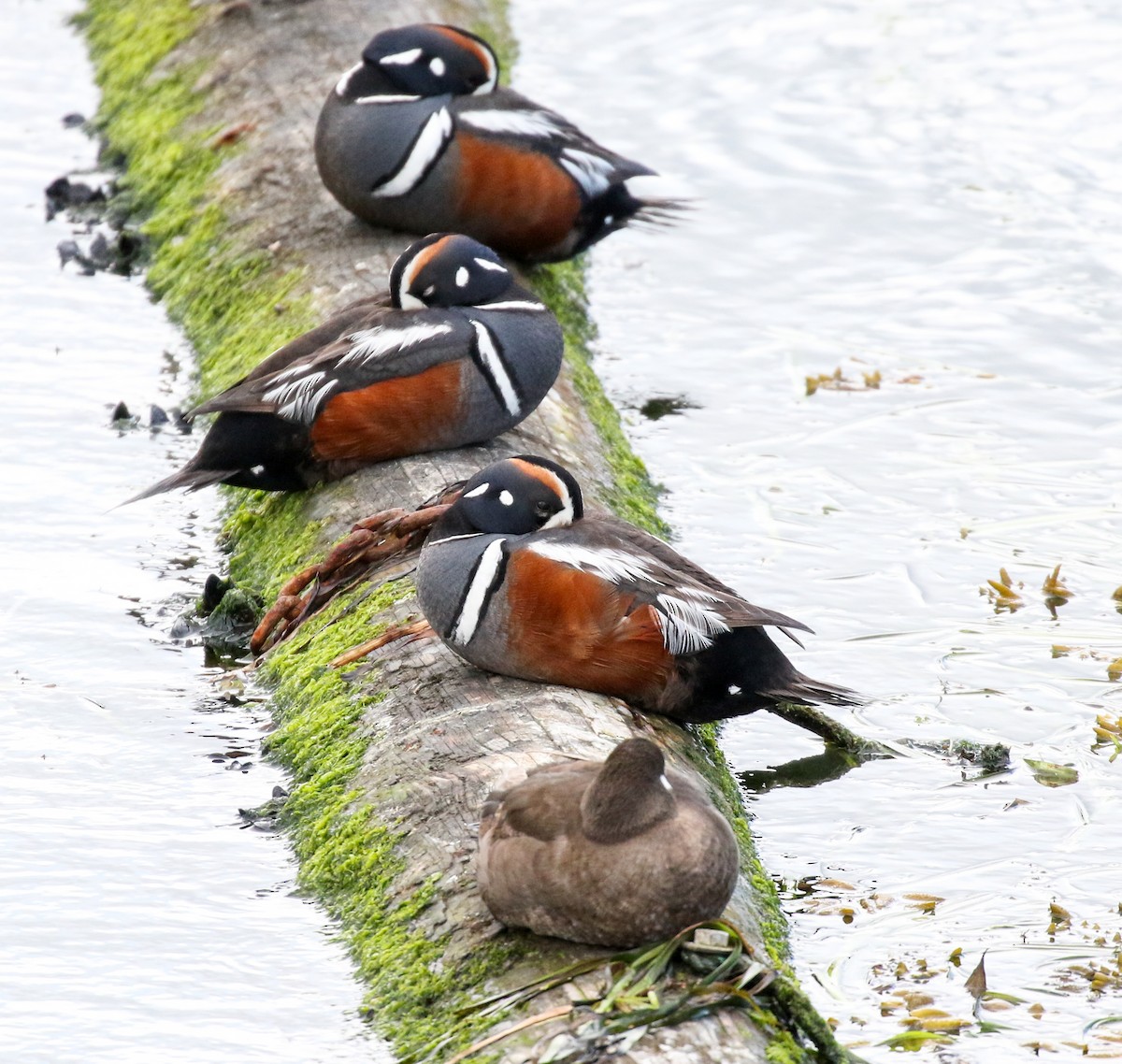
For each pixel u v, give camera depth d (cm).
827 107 1986
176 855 927
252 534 1248
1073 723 1078
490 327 1182
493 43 2086
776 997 723
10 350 1548
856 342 1600
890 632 1182
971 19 2150
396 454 1194
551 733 895
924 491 1368
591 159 1524
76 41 2225
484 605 926
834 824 985
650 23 2194
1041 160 1869
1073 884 920
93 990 819
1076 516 1323
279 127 1753
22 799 977
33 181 1872
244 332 1480
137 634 1162
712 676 939
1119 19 2131
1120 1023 803
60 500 1326
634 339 1616
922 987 833
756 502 1356
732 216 1806
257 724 1055
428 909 817
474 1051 707
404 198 1484
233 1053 776
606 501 1237
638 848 704
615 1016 698
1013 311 1628
